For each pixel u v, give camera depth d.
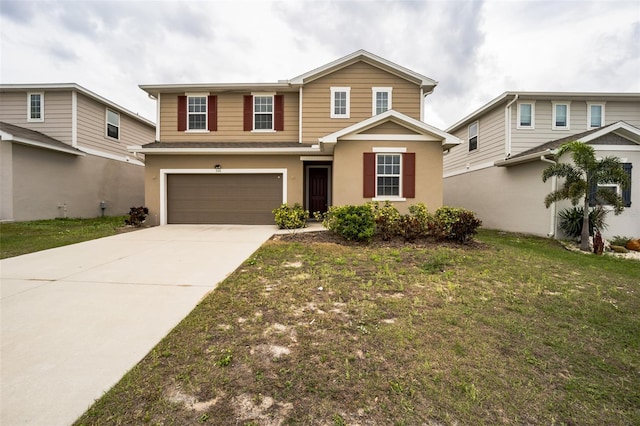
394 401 2.16
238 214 11.94
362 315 3.57
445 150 11.43
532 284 4.81
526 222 11.48
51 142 12.59
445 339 3.04
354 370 2.51
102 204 15.33
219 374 2.44
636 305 4.05
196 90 12.56
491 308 3.84
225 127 12.70
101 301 3.99
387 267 5.64
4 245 7.52
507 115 12.48
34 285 4.61
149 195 11.82
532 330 3.28
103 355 2.72
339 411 2.06
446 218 8.25
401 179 10.25
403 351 2.80
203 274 5.23
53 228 10.39
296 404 2.12
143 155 12.34
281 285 4.61
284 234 9.53
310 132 12.32
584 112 12.55
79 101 13.91
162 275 5.16
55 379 2.38
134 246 7.61
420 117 12.28
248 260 6.13
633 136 9.79
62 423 1.94
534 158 10.54
